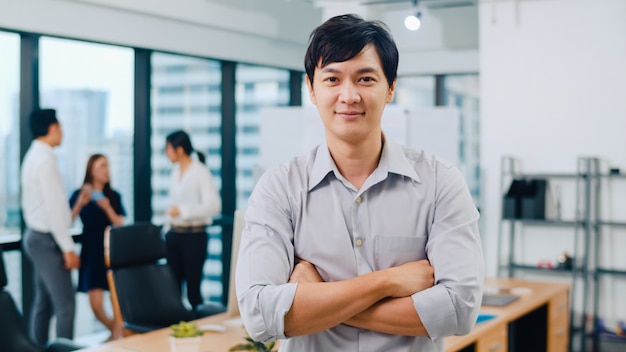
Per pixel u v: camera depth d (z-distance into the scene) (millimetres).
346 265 1509
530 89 6152
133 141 6133
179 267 5930
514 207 5984
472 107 7457
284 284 1459
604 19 5867
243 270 1518
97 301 5516
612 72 5855
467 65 7207
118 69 5953
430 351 1528
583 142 5973
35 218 4941
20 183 5211
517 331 4574
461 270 1470
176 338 2791
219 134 7074
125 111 6047
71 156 5605
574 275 5730
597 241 5812
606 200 5906
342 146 1489
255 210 1556
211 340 3352
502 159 6109
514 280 4980
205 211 5879
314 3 6965
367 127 1437
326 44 1408
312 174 1535
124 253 4184
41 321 5086
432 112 6324
